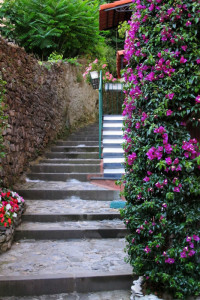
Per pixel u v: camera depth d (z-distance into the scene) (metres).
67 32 10.66
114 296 2.82
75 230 3.99
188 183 2.38
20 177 5.84
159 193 2.55
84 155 7.04
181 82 2.41
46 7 9.80
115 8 6.91
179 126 2.48
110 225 4.20
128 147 2.79
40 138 7.12
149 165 2.54
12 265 3.12
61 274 2.91
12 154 5.40
